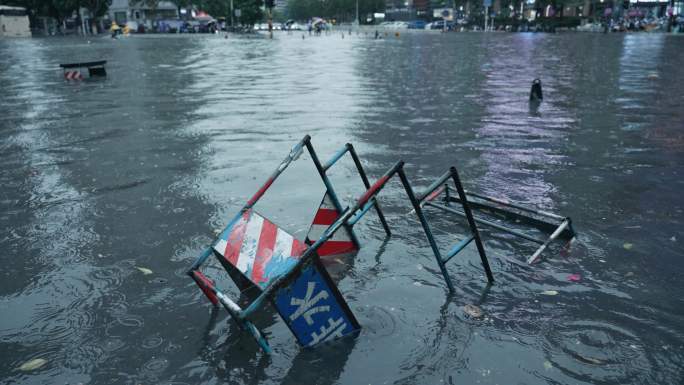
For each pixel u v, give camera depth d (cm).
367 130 873
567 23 8006
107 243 431
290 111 1073
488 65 2242
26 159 699
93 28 7344
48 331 309
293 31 9175
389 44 4288
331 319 290
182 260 399
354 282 362
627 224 464
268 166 654
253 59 2697
